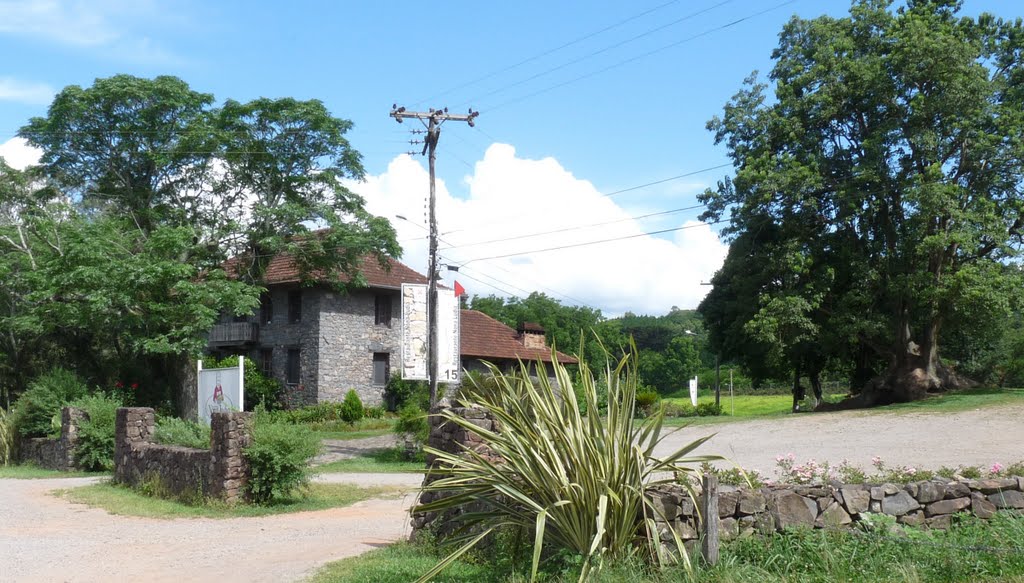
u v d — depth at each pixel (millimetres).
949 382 35125
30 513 13680
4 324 34906
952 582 6371
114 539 11219
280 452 14430
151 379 38531
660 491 7465
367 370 43344
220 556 9984
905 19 34531
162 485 15664
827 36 35219
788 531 7281
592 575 6535
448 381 25406
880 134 32531
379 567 8562
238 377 18469
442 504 7844
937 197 30422
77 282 30922
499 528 8305
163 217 35656
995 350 46750
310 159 36656
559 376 7531
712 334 39594
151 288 32469
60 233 33531
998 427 22703
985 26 35312
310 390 41656
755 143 35188
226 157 35125
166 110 35281
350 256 37688
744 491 7473
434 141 26672
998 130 32500
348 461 25922
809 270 34125
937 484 7984
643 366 77688
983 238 33625
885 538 7047
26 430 24109
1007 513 7645
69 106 33625
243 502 14281
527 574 7230
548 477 7152
